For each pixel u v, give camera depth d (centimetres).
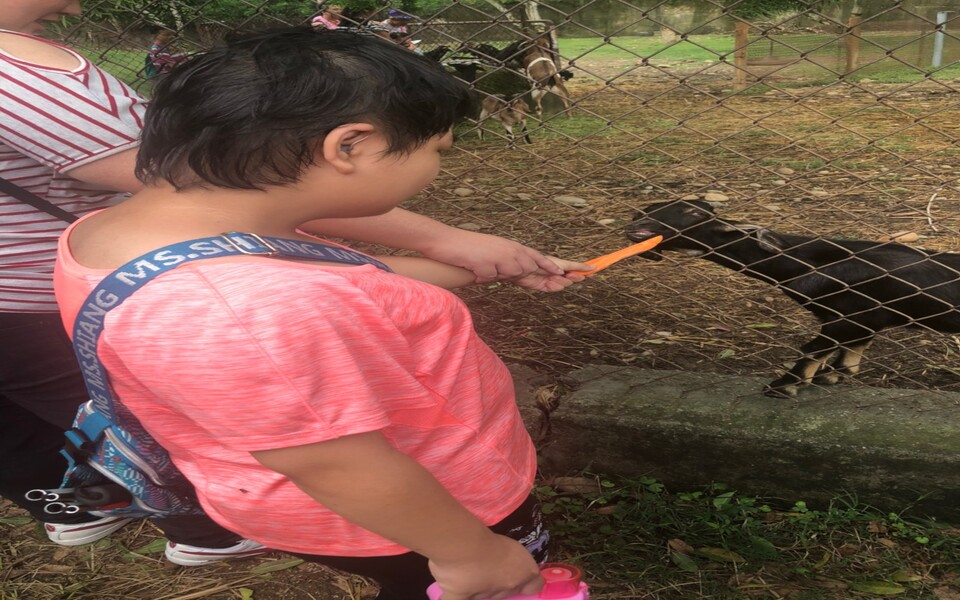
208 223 114
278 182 113
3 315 181
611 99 1138
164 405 116
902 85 1108
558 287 188
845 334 342
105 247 114
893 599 232
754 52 1264
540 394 303
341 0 378
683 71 1386
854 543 256
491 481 137
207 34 247
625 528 264
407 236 172
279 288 105
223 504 123
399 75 110
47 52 152
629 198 624
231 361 103
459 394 133
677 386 301
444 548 116
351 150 112
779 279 345
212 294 103
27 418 214
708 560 251
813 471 271
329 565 142
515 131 832
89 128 150
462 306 134
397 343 117
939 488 261
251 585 249
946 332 354
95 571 255
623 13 665
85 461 138
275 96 106
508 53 813
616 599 237
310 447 106
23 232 174
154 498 138
